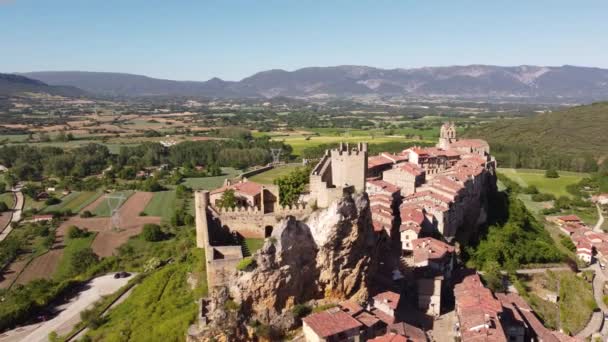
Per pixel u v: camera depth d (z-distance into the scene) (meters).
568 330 124.06
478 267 145.88
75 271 164.00
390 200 150.75
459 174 173.12
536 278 148.00
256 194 126.31
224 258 96.06
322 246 99.62
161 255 161.25
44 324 126.19
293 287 96.69
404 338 93.62
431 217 145.88
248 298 93.12
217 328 88.94
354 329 92.25
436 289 116.00
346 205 101.06
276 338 93.00
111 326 111.06
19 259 177.62
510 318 111.38
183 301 105.38
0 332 123.19
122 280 152.12
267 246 93.81
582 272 160.25
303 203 118.75
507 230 162.38
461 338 100.44
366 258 107.12
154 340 92.25
